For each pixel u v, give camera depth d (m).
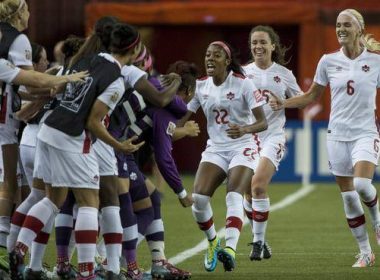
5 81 26.30
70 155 25.56
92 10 68.00
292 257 34.25
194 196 30.11
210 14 68.06
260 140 33.66
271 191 58.97
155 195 29.48
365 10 67.44
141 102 28.42
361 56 32.28
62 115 25.69
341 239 39.06
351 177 32.53
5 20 27.61
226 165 30.58
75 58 26.58
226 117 30.58
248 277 29.97
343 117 32.31
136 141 29.00
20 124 30.72
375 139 32.12
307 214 47.72
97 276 28.30
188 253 35.06
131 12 68.44
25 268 27.17
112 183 27.05
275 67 34.53
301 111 69.38
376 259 33.78
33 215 26.02
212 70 30.27
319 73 32.97
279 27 69.31
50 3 71.88
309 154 64.31
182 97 30.55
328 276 30.14
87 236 25.91
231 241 29.28
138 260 33.09
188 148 71.50
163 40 70.38
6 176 29.66
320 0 70.12
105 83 25.42
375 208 32.28
